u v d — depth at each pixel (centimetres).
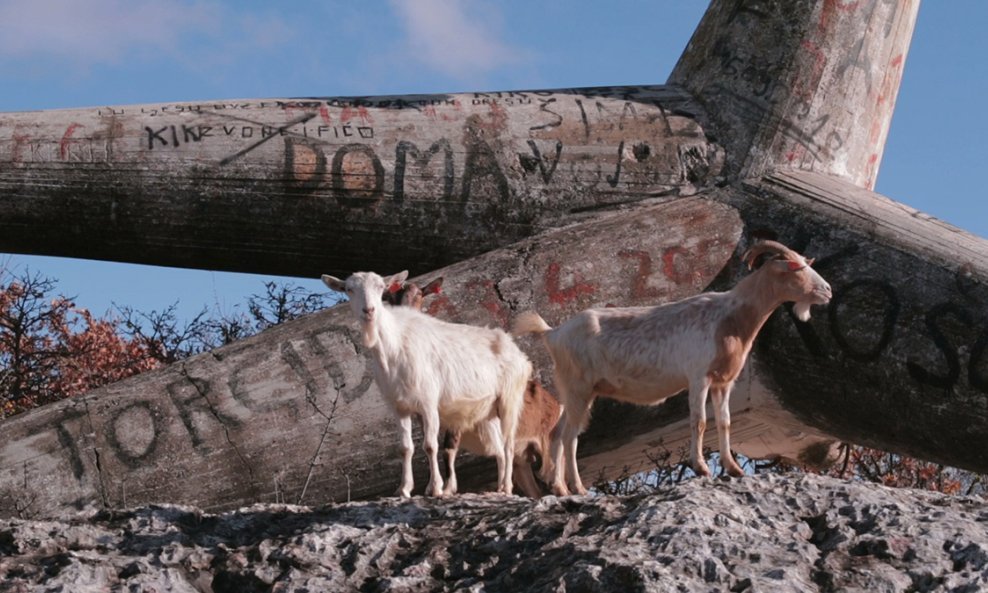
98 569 823
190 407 1484
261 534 916
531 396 1360
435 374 1113
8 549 878
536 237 1703
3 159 1744
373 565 845
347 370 1517
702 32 2047
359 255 1822
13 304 2073
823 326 1598
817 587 767
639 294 1644
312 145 1802
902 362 1548
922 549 802
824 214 1716
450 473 1179
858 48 1964
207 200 1775
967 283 1567
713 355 1071
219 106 1852
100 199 1762
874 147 1973
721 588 757
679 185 1831
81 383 2005
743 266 1684
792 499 881
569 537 838
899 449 1612
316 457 1371
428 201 1803
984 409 1502
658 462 1691
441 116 1858
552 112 1877
